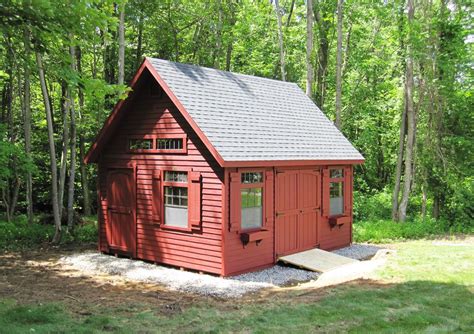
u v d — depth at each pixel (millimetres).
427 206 26906
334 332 7449
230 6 27938
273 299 10078
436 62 21469
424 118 22781
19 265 13961
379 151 31453
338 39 22062
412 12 21000
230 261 12273
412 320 7855
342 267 13234
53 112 25562
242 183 12570
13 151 17281
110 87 11102
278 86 17719
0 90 25906
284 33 29609
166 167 13508
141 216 14289
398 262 12977
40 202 27453
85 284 11820
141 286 11648
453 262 12836
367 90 28047
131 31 26891
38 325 7953
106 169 15359
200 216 12617
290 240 14328
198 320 8477
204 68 15023
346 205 17078
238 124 13328
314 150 14953
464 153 23016
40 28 9758
